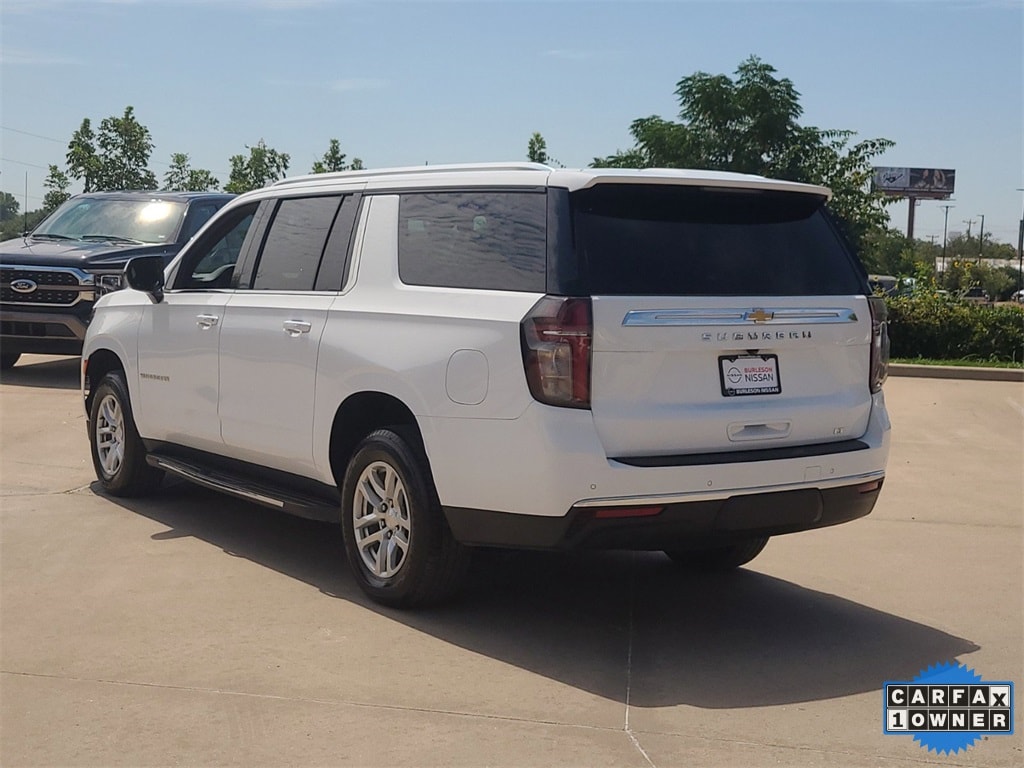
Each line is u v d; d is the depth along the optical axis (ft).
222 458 22.29
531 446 15.67
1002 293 283.38
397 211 18.76
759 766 13.16
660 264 16.35
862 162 92.27
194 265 23.15
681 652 16.87
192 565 20.62
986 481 29.94
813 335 17.19
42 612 17.98
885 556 22.47
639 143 93.81
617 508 15.56
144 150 93.40
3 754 13.12
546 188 16.60
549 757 13.23
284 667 15.83
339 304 19.01
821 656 16.83
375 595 18.31
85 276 41.47
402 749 13.35
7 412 36.27
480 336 16.35
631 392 15.81
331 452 19.16
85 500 25.30
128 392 24.61
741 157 90.53
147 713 14.28
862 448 17.52
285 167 111.75
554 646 16.92
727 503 16.15
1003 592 20.18
